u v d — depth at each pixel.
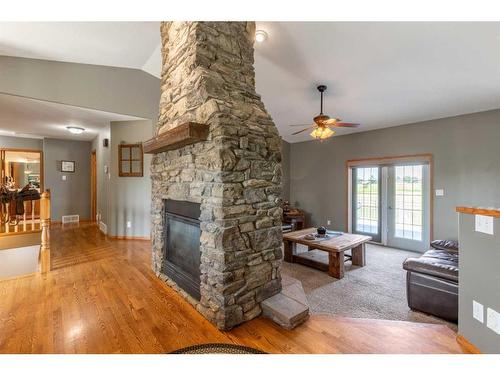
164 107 2.80
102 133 5.76
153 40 3.41
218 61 2.21
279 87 3.90
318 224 6.70
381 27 2.50
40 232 4.48
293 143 7.29
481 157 4.21
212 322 1.98
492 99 3.81
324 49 2.93
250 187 2.05
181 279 2.50
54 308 2.17
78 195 6.95
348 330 1.94
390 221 5.40
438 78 3.35
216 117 1.90
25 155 7.58
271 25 2.61
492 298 1.56
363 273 3.74
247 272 2.04
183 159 2.40
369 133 5.67
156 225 3.00
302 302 2.15
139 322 1.98
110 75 4.14
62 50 3.43
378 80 3.52
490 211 1.56
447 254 3.02
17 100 3.59
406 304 2.78
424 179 4.91
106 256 3.74
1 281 2.73
